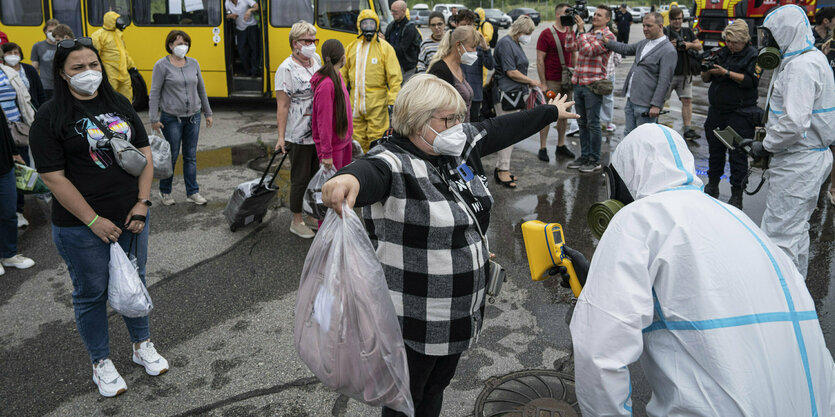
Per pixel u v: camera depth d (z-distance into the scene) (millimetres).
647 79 6465
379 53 6148
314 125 4559
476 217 2178
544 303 4145
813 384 1632
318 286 1949
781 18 3658
